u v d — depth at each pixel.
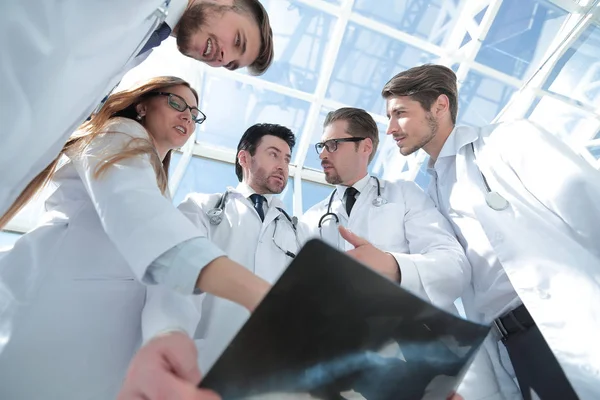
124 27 0.80
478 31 4.26
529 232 1.19
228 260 0.64
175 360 0.61
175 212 0.70
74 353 0.79
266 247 1.50
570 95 4.53
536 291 1.08
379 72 4.86
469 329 0.55
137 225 0.66
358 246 1.10
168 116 1.33
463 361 0.58
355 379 0.49
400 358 0.50
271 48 1.34
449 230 1.47
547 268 1.09
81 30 0.71
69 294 0.83
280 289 0.38
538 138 1.30
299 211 4.40
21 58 0.63
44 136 0.73
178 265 0.64
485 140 1.51
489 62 4.59
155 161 0.95
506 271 1.16
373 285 0.43
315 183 5.10
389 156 5.32
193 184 4.45
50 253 0.88
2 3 0.59
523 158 1.30
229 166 4.84
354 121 1.89
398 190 1.76
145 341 0.71
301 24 4.39
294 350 0.42
